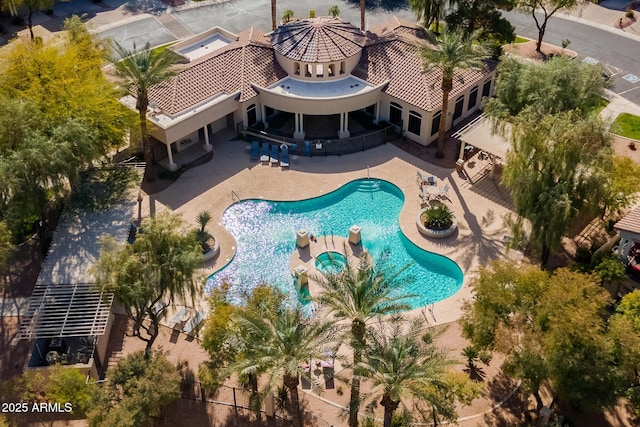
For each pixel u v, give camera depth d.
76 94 42.41
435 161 50.12
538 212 36.62
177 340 35.94
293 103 50.47
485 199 46.03
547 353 28.61
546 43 65.31
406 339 28.14
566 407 31.86
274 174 48.88
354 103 50.81
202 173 48.91
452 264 41.03
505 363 30.30
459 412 31.86
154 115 48.03
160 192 46.88
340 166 49.75
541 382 30.86
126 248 32.69
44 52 43.97
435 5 60.16
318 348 28.02
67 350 34.78
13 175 36.06
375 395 31.25
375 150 51.50
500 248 41.75
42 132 39.34
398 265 41.22
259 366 26.83
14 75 42.53
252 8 73.88
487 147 46.00
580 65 45.88
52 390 30.02
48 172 37.50
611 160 36.41
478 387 30.47
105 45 50.75
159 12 72.69
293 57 51.16
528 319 30.83
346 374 33.75
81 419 31.19
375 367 26.55
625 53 63.41
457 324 36.53
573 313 28.23
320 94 50.88
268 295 32.16
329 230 44.06
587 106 44.75
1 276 39.50
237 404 32.38
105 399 28.69
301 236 41.78
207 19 71.25
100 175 42.91
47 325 33.66
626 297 31.80
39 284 35.66
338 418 31.56
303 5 74.06
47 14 71.00
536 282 31.02
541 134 36.28
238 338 29.39
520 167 37.66
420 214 44.22
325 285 30.36
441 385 27.56
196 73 50.75
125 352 35.25
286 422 31.62
